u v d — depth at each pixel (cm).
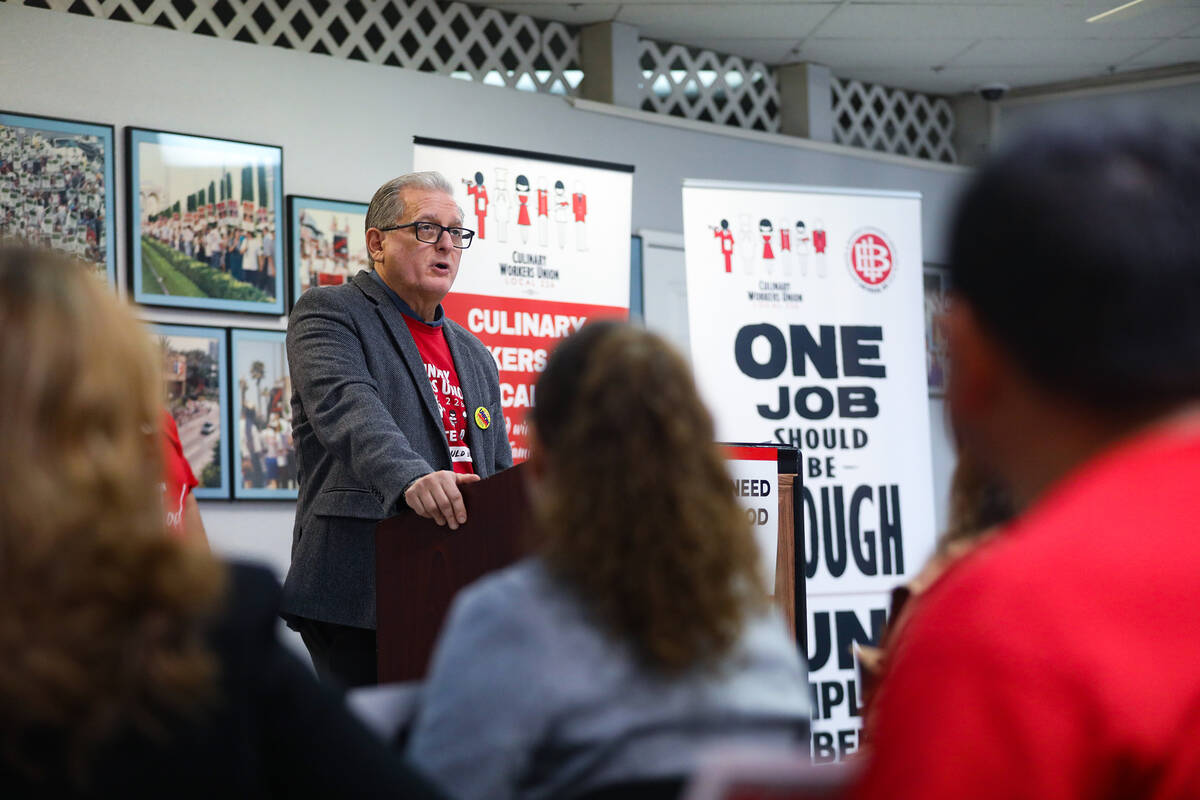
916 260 547
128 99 552
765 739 131
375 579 288
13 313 93
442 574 257
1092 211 76
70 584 86
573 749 125
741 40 723
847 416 525
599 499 133
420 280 324
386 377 312
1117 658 67
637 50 700
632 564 129
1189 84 794
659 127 709
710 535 132
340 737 101
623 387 137
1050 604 68
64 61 538
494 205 475
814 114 764
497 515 247
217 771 92
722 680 129
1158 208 76
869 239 539
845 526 518
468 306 467
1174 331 75
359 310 316
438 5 649
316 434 303
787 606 314
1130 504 72
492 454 333
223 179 569
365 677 300
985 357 82
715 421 143
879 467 526
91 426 91
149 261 549
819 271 531
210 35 587
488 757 123
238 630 96
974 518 170
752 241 525
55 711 85
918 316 544
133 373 96
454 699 126
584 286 493
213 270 564
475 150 473
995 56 759
